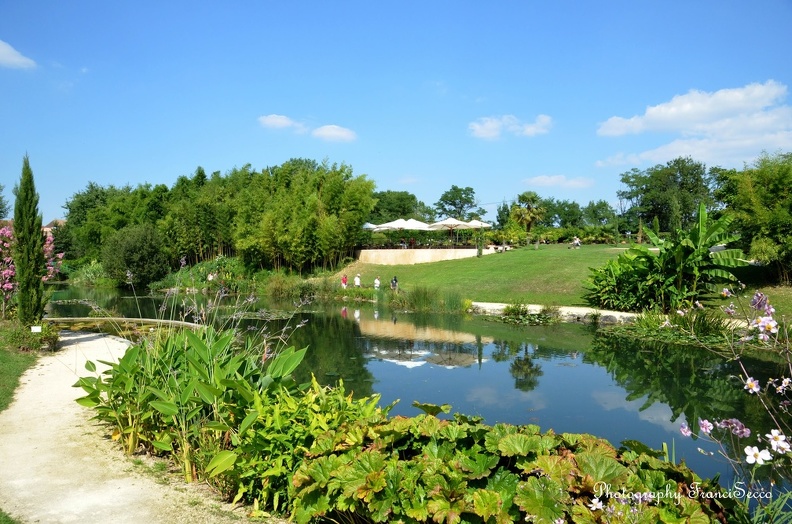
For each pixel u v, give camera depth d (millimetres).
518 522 2863
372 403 4215
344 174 42656
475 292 25078
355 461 3176
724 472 5430
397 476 3010
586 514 2543
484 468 3064
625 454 3250
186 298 6949
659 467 3016
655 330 14305
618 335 14711
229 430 4207
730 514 2811
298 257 35750
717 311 15516
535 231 54156
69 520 3703
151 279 36688
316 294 28734
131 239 36656
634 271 17672
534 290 24016
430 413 3926
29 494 4180
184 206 42281
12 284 13828
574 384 9398
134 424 5152
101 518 3732
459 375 10117
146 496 4129
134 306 24000
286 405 4047
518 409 7859
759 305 3463
